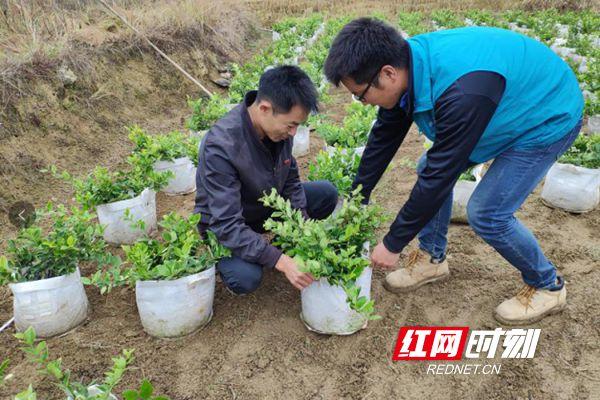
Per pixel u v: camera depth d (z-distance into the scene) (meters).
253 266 2.80
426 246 3.12
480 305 3.04
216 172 2.62
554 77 2.29
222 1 11.61
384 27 2.04
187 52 8.42
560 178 4.04
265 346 2.75
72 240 2.69
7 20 6.55
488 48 2.10
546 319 2.89
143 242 2.82
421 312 2.99
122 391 2.47
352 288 2.32
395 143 2.79
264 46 11.46
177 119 7.00
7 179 4.63
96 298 3.19
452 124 2.02
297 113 2.41
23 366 2.64
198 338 2.81
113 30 7.75
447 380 2.52
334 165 3.65
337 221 2.59
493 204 2.48
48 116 5.52
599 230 3.81
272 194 2.65
